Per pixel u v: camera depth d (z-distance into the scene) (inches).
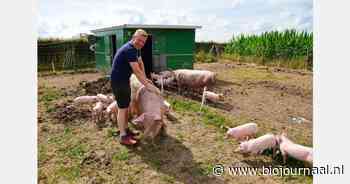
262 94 461.1
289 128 300.0
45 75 716.0
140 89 258.2
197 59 1026.1
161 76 455.5
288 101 417.7
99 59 669.3
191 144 255.0
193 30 548.7
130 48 235.9
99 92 453.1
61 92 463.5
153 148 247.9
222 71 730.2
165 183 199.2
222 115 340.5
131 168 218.5
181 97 426.9
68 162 230.2
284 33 936.3
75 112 339.3
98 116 307.6
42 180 205.6
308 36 874.8
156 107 249.3
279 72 711.1
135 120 247.1
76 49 908.6
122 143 255.1
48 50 875.4
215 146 251.0
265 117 338.6
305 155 207.5
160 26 511.8
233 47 1125.7
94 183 201.5
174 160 228.4
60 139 272.2
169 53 533.6
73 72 764.0
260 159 229.8
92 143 261.4
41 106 375.6
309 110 371.9
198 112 343.6
